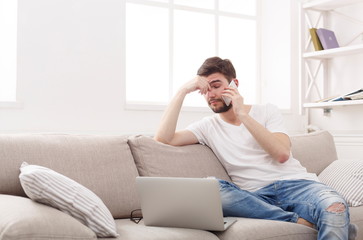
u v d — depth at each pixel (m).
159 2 3.70
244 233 1.95
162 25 3.75
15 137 2.12
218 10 4.04
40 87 3.01
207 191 1.90
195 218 1.95
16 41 2.97
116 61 3.29
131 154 2.40
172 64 3.77
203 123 2.63
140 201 2.10
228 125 2.57
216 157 2.59
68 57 3.11
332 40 3.92
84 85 3.17
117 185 2.23
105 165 2.25
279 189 2.34
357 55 3.88
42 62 3.02
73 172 2.14
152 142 2.45
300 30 4.04
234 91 2.47
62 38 3.09
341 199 2.06
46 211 1.62
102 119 3.24
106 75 3.26
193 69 3.94
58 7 3.07
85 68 3.17
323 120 4.14
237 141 2.52
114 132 3.29
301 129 4.23
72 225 1.61
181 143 2.57
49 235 1.54
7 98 3.07
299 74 4.07
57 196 1.71
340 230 2.00
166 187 1.96
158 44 3.73
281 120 2.57
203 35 3.98
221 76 2.54
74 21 3.13
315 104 3.88
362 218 2.45
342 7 4.00
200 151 2.56
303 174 2.42
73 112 3.13
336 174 2.81
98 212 1.77
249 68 4.31
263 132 2.40
